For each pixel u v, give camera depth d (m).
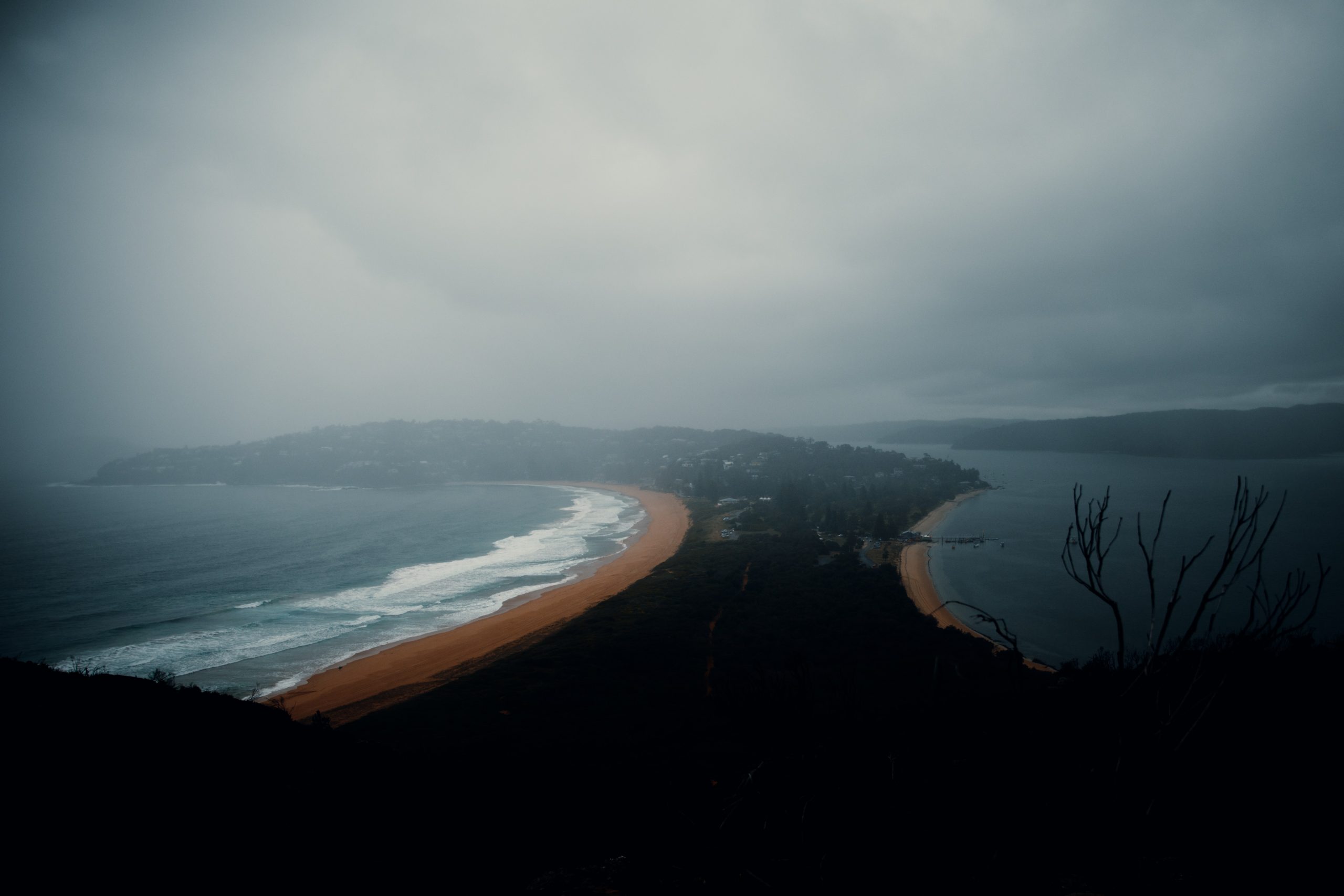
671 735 21.50
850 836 3.41
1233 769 3.29
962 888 2.93
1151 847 3.09
